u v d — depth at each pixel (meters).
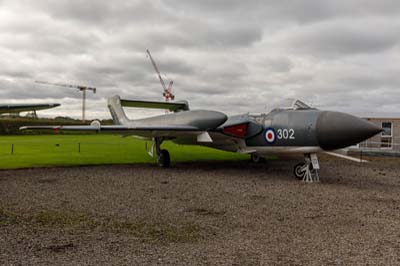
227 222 5.11
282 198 7.00
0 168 11.20
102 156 15.37
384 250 3.89
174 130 11.12
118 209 5.88
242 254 3.75
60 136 36.28
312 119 9.38
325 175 10.78
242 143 11.44
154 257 3.64
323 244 4.10
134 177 9.73
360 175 10.83
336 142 8.93
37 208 5.89
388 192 7.84
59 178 9.30
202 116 11.33
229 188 8.14
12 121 38.66
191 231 4.62
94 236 4.36
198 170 11.61
